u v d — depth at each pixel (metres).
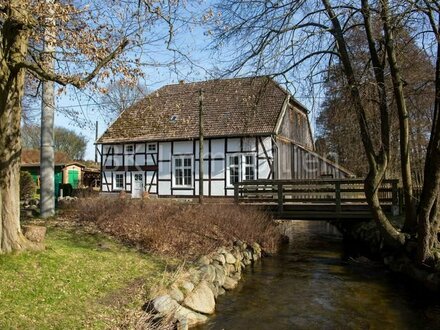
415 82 11.07
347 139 14.84
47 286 6.05
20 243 6.95
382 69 10.16
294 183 14.39
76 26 6.74
